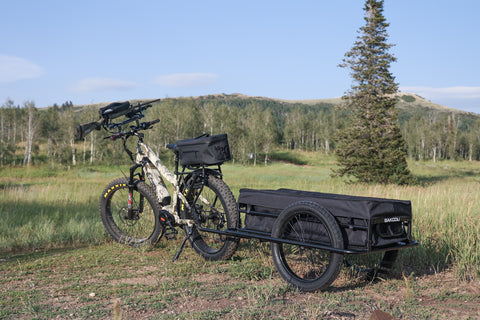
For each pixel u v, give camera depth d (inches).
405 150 1111.0
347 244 119.6
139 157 187.9
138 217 198.5
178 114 3255.4
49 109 3014.3
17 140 3139.8
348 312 106.3
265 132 3508.9
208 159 159.6
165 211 173.8
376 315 89.7
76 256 181.8
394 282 138.8
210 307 110.4
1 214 305.9
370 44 1149.7
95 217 301.9
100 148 2765.7
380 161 1061.8
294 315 102.0
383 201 118.5
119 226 225.3
